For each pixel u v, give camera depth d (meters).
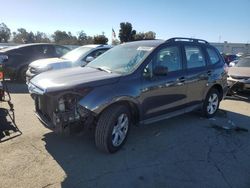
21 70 11.41
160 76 5.38
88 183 3.83
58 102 4.25
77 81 4.42
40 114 4.80
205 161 4.65
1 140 5.00
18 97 8.60
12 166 4.13
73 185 3.76
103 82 4.55
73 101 4.29
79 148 4.84
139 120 5.14
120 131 4.76
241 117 7.38
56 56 12.09
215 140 5.58
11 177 3.85
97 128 4.55
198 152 4.98
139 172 4.18
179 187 3.85
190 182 3.99
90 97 4.32
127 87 4.75
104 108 4.45
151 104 5.26
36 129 5.62
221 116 7.34
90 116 4.36
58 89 4.23
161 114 5.59
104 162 4.41
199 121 6.77
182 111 6.16
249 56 11.59
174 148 5.10
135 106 4.99
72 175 4.00
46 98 4.55
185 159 4.68
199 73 6.41
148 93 5.12
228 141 5.57
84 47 10.30
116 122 4.63
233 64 12.20
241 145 5.40
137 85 4.92
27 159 4.36
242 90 9.81
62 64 9.10
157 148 5.06
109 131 4.52
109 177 4.00
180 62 5.98
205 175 4.20
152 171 4.23
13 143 4.90
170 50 5.76
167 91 5.55
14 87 10.41
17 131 5.46
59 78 4.64
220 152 5.04
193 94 6.35
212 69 6.87
